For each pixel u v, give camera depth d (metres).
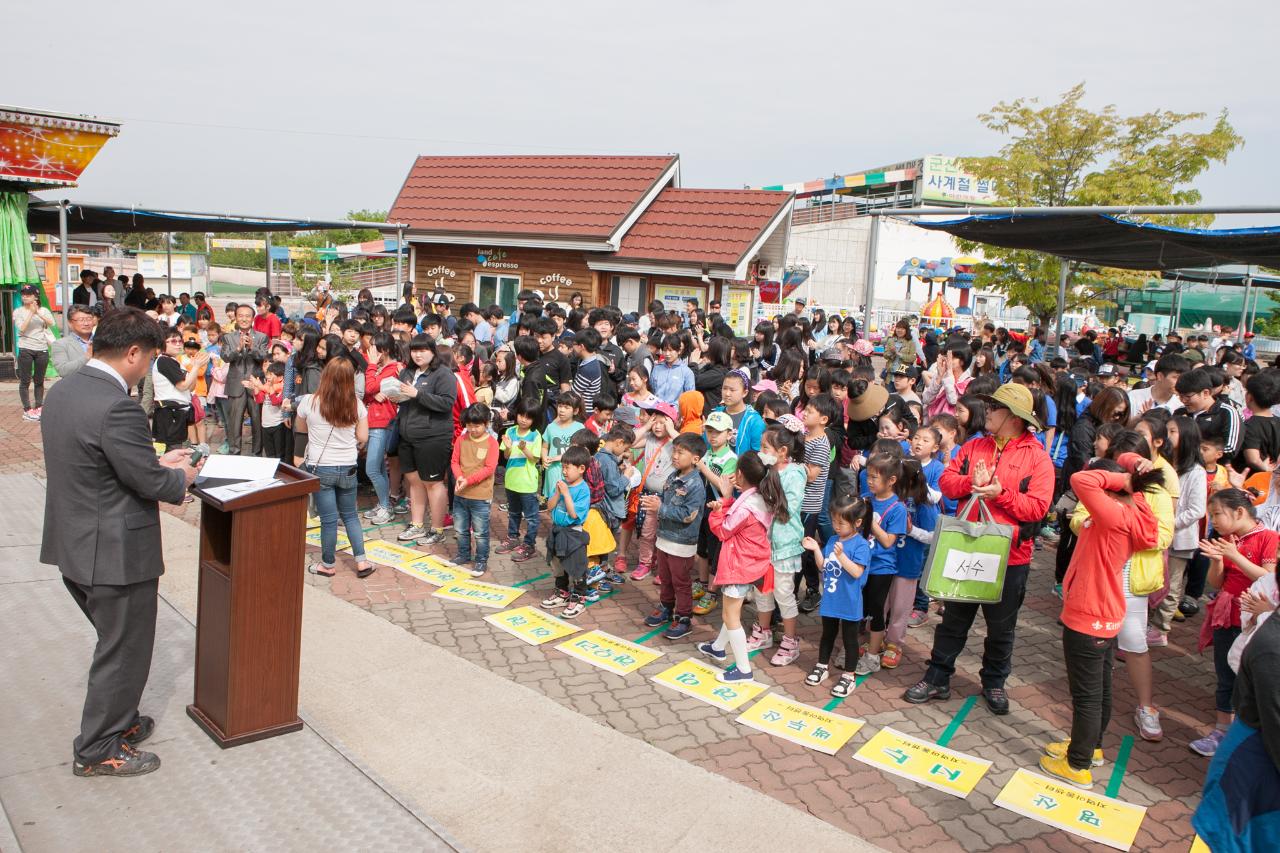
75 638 5.34
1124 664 6.24
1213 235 10.74
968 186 38.91
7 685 4.70
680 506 6.06
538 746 4.53
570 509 6.32
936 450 6.40
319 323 13.05
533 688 5.35
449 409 7.70
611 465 6.85
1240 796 2.96
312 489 4.19
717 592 6.93
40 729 4.26
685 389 8.59
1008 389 5.09
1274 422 6.79
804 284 37.16
